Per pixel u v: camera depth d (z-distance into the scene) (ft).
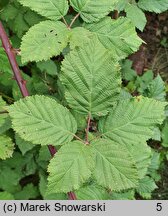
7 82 1.16
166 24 1.85
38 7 0.76
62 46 0.74
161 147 1.66
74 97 0.68
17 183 1.34
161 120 0.69
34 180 1.51
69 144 0.66
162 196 1.71
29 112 0.67
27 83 1.17
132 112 0.69
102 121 0.70
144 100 0.70
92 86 0.68
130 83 1.63
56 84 1.26
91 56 0.68
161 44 1.86
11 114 0.66
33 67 1.30
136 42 0.79
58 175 0.64
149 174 1.56
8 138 0.87
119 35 0.79
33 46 0.74
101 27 0.79
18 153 1.32
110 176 0.65
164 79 1.83
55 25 0.76
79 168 0.65
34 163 1.34
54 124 0.67
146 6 1.10
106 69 0.67
